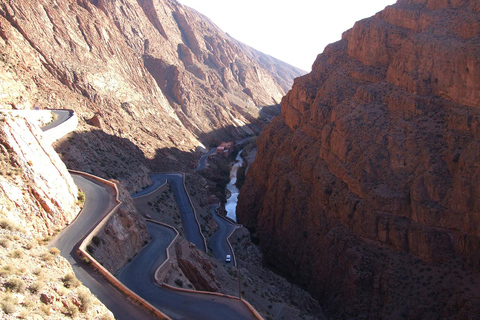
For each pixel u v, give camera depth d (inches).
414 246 2326.5
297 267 2957.7
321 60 4045.3
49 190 1465.3
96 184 1940.2
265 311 1882.4
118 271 1553.9
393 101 2800.2
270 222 3420.3
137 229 1800.0
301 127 3683.6
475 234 2162.9
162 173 3878.0
